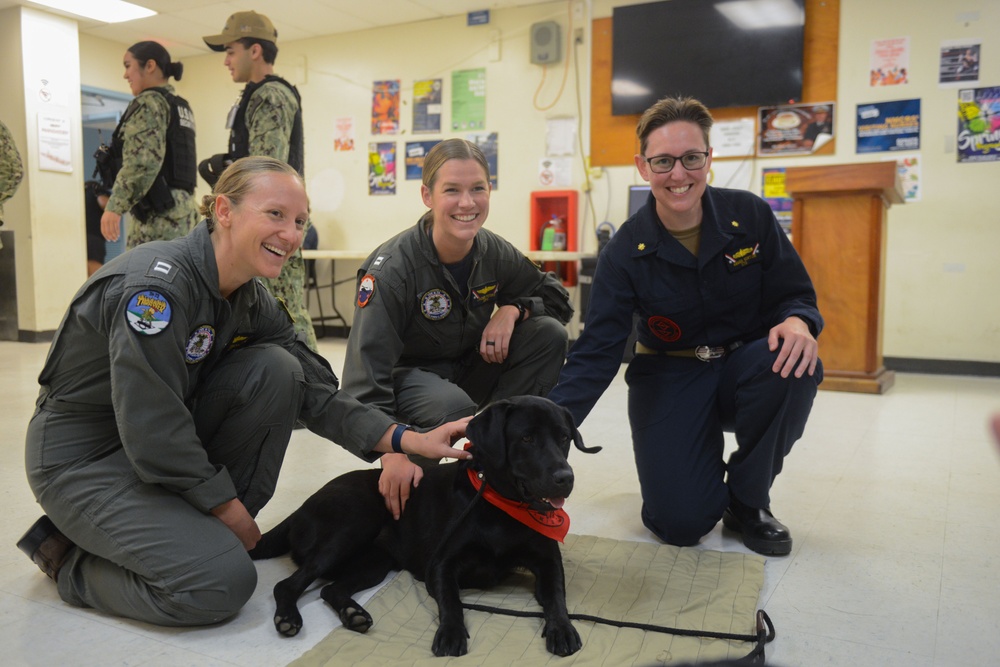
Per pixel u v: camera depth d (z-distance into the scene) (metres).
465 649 1.38
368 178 6.96
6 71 6.20
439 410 2.00
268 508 2.27
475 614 1.55
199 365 1.63
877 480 2.61
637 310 2.11
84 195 6.72
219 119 7.63
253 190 1.52
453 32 6.52
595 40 6.04
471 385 2.43
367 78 6.88
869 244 4.32
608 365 2.00
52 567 1.61
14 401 3.82
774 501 2.38
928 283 5.25
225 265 1.58
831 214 4.38
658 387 2.05
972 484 2.57
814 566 1.86
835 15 5.35
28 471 1.55
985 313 5.12
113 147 3.65
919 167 5.21
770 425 1.89
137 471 1.47
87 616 1.56
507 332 2.24
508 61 6.35
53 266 6.42
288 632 1.46
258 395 1.70
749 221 2.00
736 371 1.97
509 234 6.46
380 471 1.85
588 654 1.37
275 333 1.85
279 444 1.78
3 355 5.62
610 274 2.02
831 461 2.87
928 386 4.71
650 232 1.98
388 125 6.84
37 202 6.27
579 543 1.96
